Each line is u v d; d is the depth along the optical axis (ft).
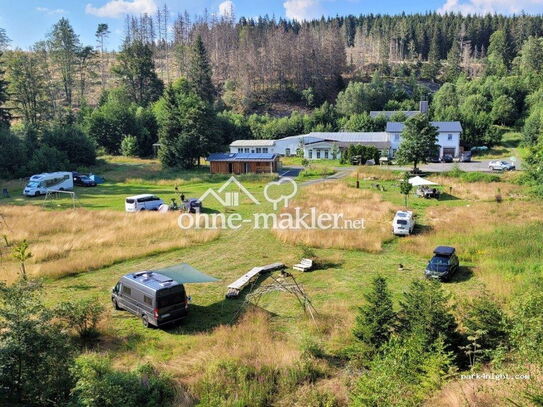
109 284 73.10
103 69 491.31
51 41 376.27
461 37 628.28
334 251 91.61
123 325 58.13
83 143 234.58
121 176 206.80
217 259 86.99
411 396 32.50
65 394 35.91
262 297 67.46
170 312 56.70
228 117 339.77
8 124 265.34
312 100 425.69
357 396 34.17
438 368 36.68
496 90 386.73
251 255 89.40
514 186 157.69
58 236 98.89
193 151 237.25
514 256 80.18
